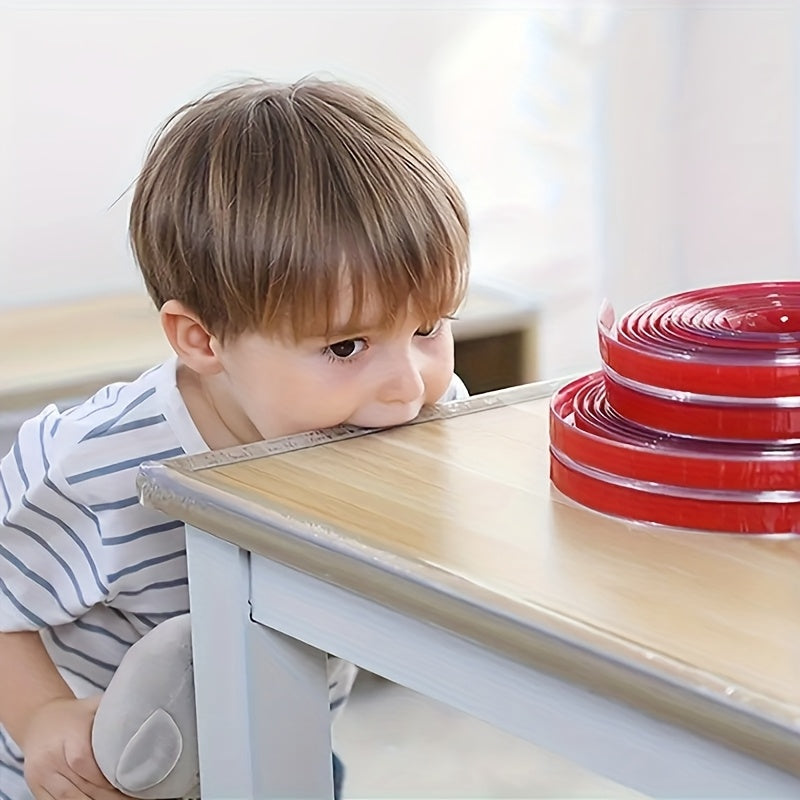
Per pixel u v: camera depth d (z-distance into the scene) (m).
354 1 2.61
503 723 0.69
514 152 2.84
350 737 1.94
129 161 2.43
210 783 0.93
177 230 1.07
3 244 2.36
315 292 0.98
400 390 0.98
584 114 2.88
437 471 0.85
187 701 0.97
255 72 2.54
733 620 0.61
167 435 1.16
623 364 0.82
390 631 0.74
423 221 1.02
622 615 0.62
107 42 2.38
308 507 0.78
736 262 3.03
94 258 2.43
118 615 1.25
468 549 0.71
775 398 0.76
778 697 0.54
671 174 2.97
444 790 1.79
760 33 2.93
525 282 2.89
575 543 0.72
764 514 0.73
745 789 0.58
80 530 1.18
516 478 0.84
